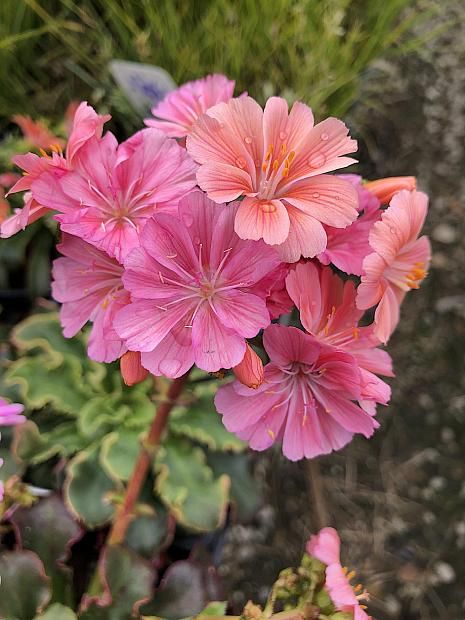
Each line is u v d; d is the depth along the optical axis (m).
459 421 0.27
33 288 0.21
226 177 0.10
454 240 0.30
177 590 0.15
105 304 0.11
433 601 0.24
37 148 0.20
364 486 0.26
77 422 0.18
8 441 0.17
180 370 0.10
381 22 0.23
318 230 0.10
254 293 0.10
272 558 0.24
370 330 0.11
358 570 0.24
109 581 0.14
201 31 0.22
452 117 0.31
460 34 0.33
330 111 0.23
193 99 0.12
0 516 0.14
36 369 0.18
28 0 0.21
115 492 0.16
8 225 0.11
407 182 0.11
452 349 0.28
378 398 0.10
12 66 0.22
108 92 0.22
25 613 0.14
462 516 0.25
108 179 0.11
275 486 0.25
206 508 0.17
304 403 0.11
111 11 0.22
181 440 0.18
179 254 0.10
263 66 0.22
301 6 0.21
